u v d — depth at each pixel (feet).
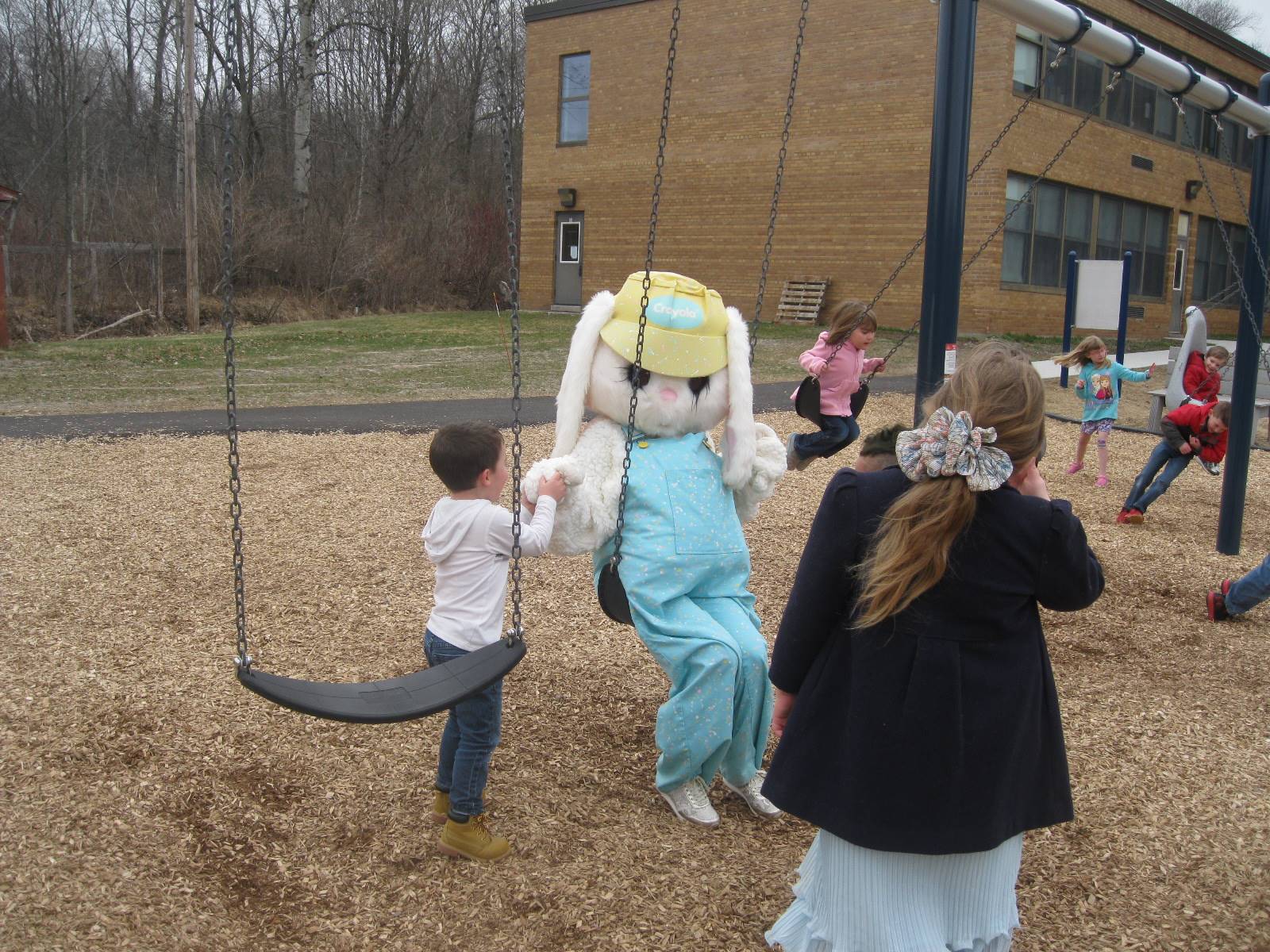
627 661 16.08
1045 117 64.90
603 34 79.25
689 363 11.89
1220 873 10.82
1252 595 18.56
